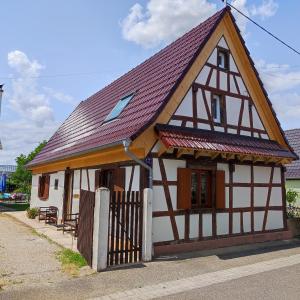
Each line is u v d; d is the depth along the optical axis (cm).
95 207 738
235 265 798
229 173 1079
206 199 1024
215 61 1098
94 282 642
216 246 998
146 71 1350
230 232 1054
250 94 1186
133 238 795
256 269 762
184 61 1048
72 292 588
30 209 1680
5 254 842
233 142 1046
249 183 1132
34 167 1931
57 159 1395
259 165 1172
